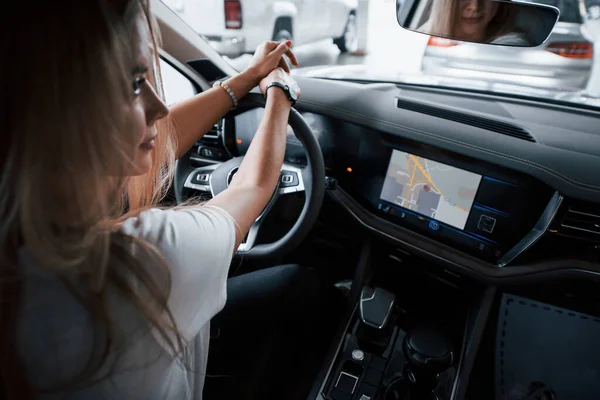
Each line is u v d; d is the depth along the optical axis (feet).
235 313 4.44
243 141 4.56
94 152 1.20
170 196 4.87
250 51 11.11
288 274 4.80
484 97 4.88
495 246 4.23
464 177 4.13
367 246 5.21
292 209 4.25
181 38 4.78
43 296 1.28
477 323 4.66
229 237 1.70
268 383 4.09
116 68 1.20
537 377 4.82
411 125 4.23
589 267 3.79
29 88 1.11
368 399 4.41
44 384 1.34
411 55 10.63
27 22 1.08
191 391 1.89
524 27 3.96
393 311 4.66
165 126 2.30
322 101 4.65
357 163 4.75
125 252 1.32
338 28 11.67
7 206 1.20
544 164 3.66
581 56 7.86
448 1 4.07
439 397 4.57
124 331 1.34
